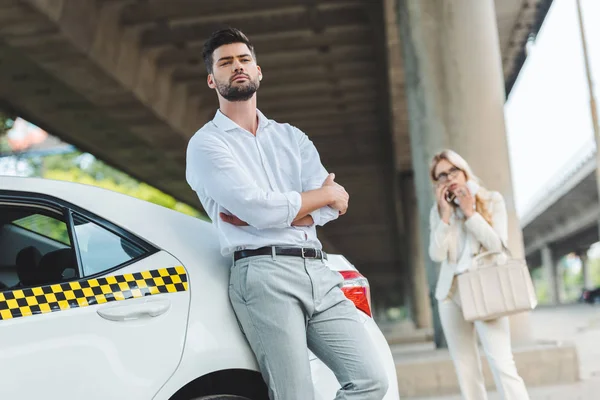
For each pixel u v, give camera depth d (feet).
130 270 9.82
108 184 135.74
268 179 10.45
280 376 9.76
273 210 9.80
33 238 9.59
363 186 139.95
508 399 16.74
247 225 10.05
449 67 37.45
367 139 108.58
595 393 23.53
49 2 51.11
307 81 80.69
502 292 16.52
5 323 8.86
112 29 60.85
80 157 132.05
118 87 65.77
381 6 60.08
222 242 10.27
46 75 67.26
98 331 9.22
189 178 10.58
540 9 75.20
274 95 85.71
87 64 60.03
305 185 10.84
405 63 39.70
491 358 16.89
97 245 9.84
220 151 10.03
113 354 9.21
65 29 53.88
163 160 99.55
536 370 26.30
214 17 62.95
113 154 95.09
